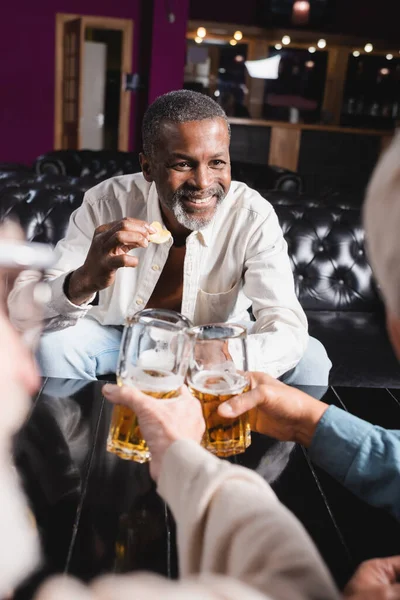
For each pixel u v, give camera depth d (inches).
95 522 40.1
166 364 38.3
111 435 41.5
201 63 409.1
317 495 45.2
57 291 73.0
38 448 48.4
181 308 85.0
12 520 21.7
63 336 82.5
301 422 43.4
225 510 24.2
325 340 106.6
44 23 356.5
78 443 49.8
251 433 52.6
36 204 118.5
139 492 43.9
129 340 39.2
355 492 41.8
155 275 83.4
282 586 20.3
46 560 36.1
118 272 84.2
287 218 119.7
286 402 43.0
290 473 47.7
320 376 85.7
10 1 350.3
